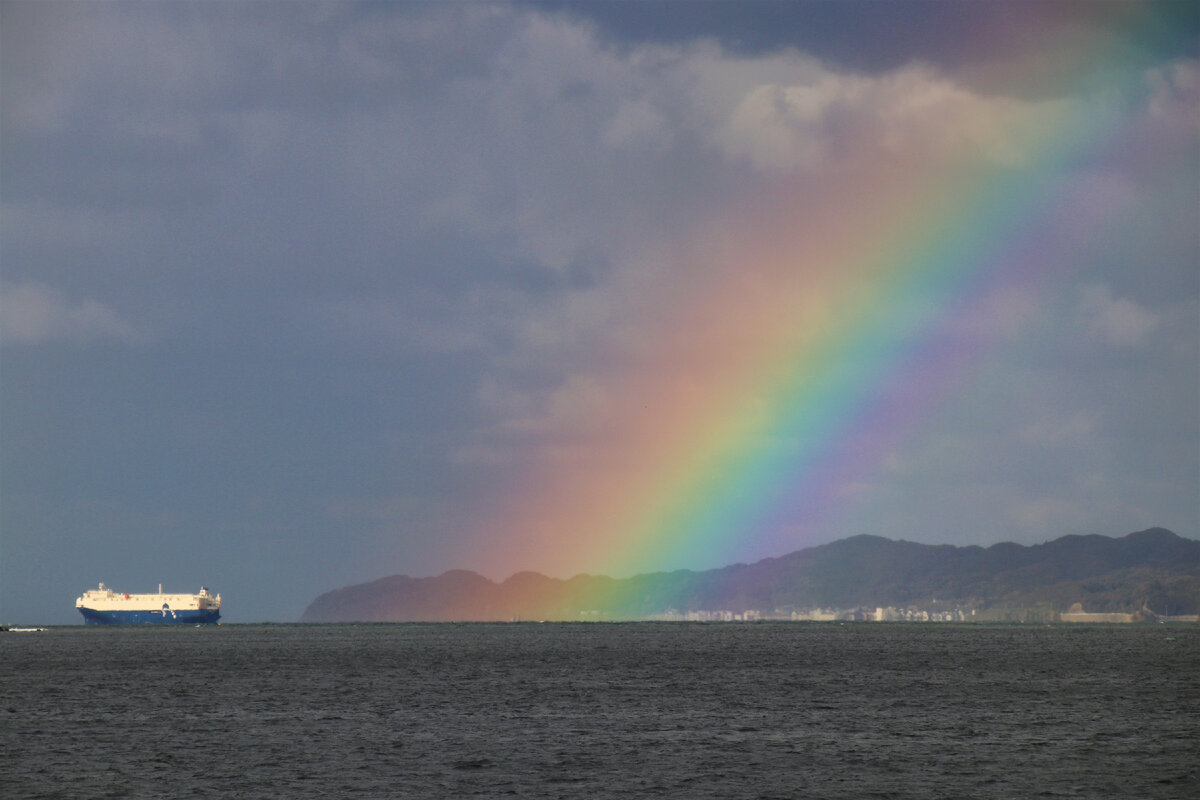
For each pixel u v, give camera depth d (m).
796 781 96.50
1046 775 98.31
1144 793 91.19
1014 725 129.88
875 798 90.00
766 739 119.69
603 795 91.50
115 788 94.56
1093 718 136.25
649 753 110.75
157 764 105.44
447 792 92.62
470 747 114.69
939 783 95.38
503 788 94.12
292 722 136.25
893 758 107.12
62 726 133.88
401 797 90.94
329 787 94.62
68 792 93.00
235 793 92.44
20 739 122.19
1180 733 122.44
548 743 117.31
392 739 120.50
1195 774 98.31
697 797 90.56
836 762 105.25
